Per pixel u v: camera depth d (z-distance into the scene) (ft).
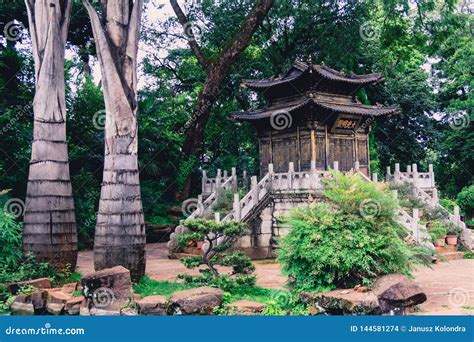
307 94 66.28
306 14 93.50
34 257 34.86
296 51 101.14
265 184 57.88
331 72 70.23
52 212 35.63
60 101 37.11
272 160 72.59
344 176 31.63
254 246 55.36
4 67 70.33
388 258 28.53
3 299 30.45
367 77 70.95
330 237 28.63
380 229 29.27
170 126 98.32
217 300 27.73
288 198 56.24
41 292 29.84
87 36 87.81
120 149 35.17
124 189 34.88
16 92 70.33
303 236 29.22
